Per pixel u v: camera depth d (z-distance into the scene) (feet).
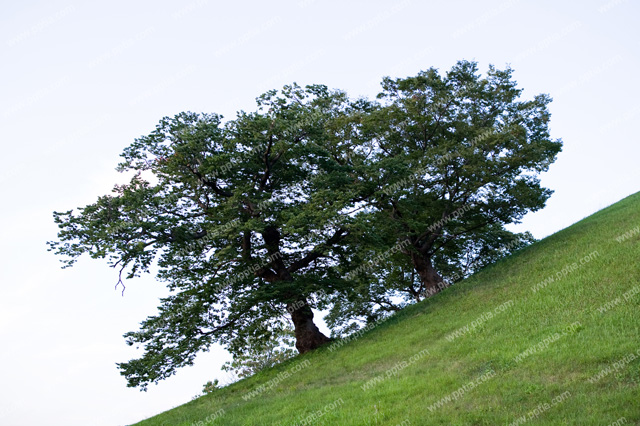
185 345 84.99
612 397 37.55
